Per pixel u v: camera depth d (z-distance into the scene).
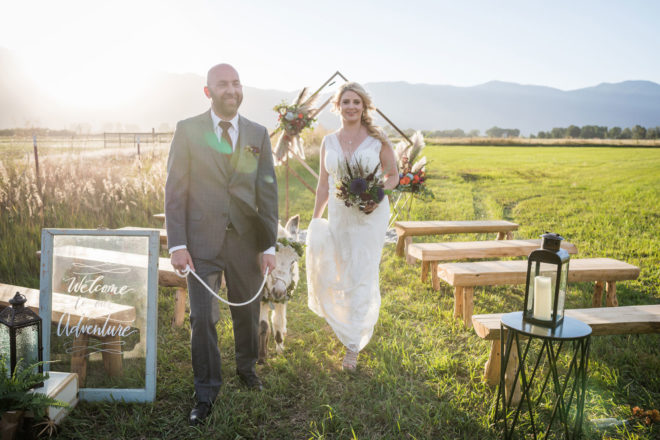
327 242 3.98
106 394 3.14
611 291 5.29
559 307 2.84
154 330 3.18
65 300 3.16
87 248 3.20
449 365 3.81
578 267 5.18
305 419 3.09
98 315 3.17
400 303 5.41
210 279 3.03
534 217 11.44
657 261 7.27
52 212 7.67
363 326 3.88
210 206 3.04
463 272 4.74
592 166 27.92
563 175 22.77
